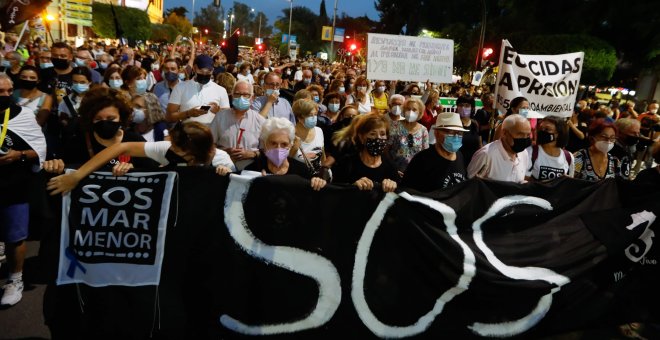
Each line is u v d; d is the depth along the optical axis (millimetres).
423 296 3146
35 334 3271
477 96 14742
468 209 3254
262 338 2945
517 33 20719
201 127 2926
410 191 3123
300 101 4414
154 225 2848
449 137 3512
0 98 3334
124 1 52062
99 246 2822
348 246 3027
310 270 2984
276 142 3268
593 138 4234
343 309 3035
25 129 3414
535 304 3338
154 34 53812
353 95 8523
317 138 4617
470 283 3203
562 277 3369
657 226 3596
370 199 3053
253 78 12734
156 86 6414
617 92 19625
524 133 3686
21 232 3480
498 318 3268
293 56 44625
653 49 17641
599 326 3527
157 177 2842
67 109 4746
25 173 3424
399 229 3096
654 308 3629
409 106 5027
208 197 2883
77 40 31906
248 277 2922
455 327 3205
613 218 3533
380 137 3449
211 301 2914
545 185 3449
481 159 3863
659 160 3764
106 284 2836
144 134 4980
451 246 3180
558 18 20312
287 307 2973
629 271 3568
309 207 2973
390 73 7809
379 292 3074
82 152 3295
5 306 3533
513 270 3279
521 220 3383
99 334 2867
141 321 2875
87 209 2803
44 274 2809
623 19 18125
